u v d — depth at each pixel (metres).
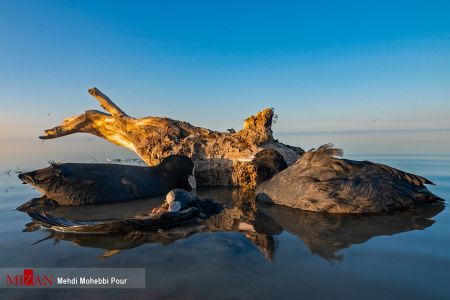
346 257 3.11
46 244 3.67
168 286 2.56
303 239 3.72
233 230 4.18
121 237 3.94
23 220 4.85
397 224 4.28
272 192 6.11
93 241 3.78
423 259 3.02
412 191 5.20
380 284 2.53
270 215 5.07
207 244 3.58
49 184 6.32
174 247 3.50
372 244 3.48
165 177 7.48
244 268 2.89
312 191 5.38
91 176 6.56
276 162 6.93
